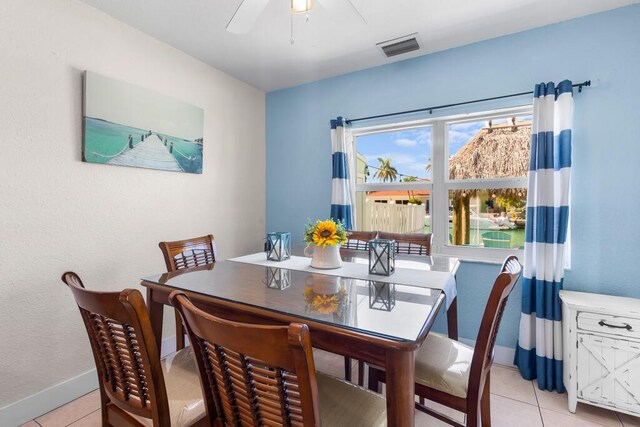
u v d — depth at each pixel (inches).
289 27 82.1
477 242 95.6
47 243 66.5
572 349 66.5
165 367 48.1
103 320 38.1
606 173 74.9
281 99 125.5
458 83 92.6
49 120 66.1
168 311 91.7
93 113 72.4
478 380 41.9
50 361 67.2
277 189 127.4
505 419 64.0
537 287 76.0
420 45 91.6
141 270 84.4
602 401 63.3
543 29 81.7
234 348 27.3
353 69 107.8
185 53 95.7
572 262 78.4
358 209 114.7
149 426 39.8
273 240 70.3
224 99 110.0
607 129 74.6
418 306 41.2
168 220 91.5
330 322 36.2
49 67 65.8
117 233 79.0
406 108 100.5
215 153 106.7
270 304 41.9
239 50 94.2
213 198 106.2
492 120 93.4
